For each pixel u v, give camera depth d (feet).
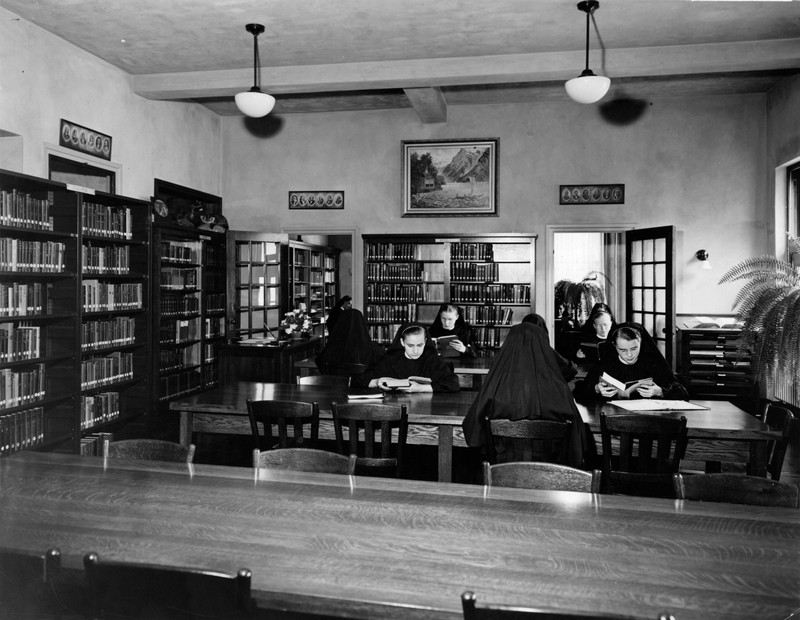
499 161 31.78
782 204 28.66
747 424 12.44
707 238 30.35
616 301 41.32
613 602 5.32
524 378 12.01
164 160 28.55
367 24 20.20
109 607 5.42
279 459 9.43
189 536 6.70
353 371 22.72
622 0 18.33
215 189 33.60
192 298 27.68
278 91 25.30
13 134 19.76
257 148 33.86
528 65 22.79
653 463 13.44
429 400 14.85
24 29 20.01
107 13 19.49
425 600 5.31
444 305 27.09
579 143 31.24
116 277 22.27
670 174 30.60
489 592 5.48
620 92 29.68
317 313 38.65
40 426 18.16
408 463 15.33
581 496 8.06
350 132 33.14
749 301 20.71
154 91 25.71
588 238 41.98
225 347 27.07
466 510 7.51
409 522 7.11
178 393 26.32
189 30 20.83
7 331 17.07
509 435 11.47
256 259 31.78
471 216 32.09
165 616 5.37
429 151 32.37
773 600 5.38
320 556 6.20
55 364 19.21
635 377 15.79
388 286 32.12
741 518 7.30
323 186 33.37
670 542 6.59
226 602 5.12
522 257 31.60
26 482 8.54
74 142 22.30
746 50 21.65
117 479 8.69
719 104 30.22
